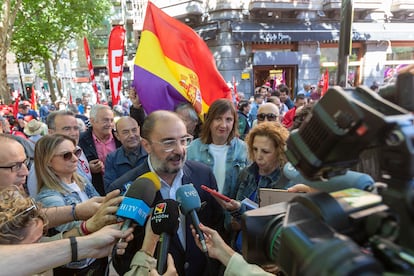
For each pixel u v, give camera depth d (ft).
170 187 5.55
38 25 47.29
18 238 3.54
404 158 1.52
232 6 35.42
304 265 1.52
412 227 1.54
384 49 41.57
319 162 1.82
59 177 6.47
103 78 61.11
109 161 9.71
